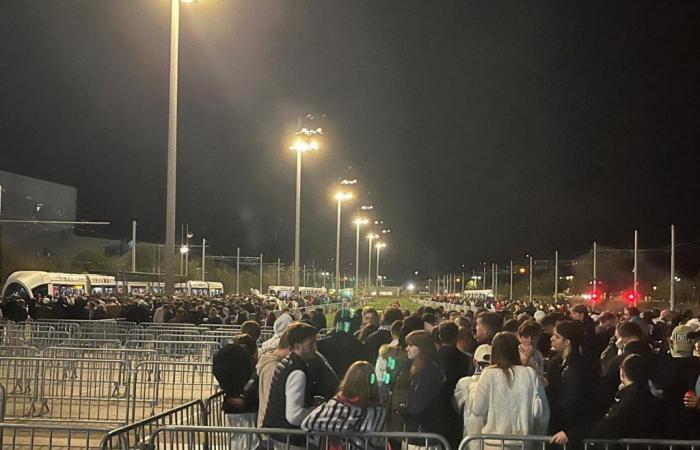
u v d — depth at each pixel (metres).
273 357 9.02
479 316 10.98
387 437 7.38
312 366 8.73
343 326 11.98
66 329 26.73
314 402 8.66
